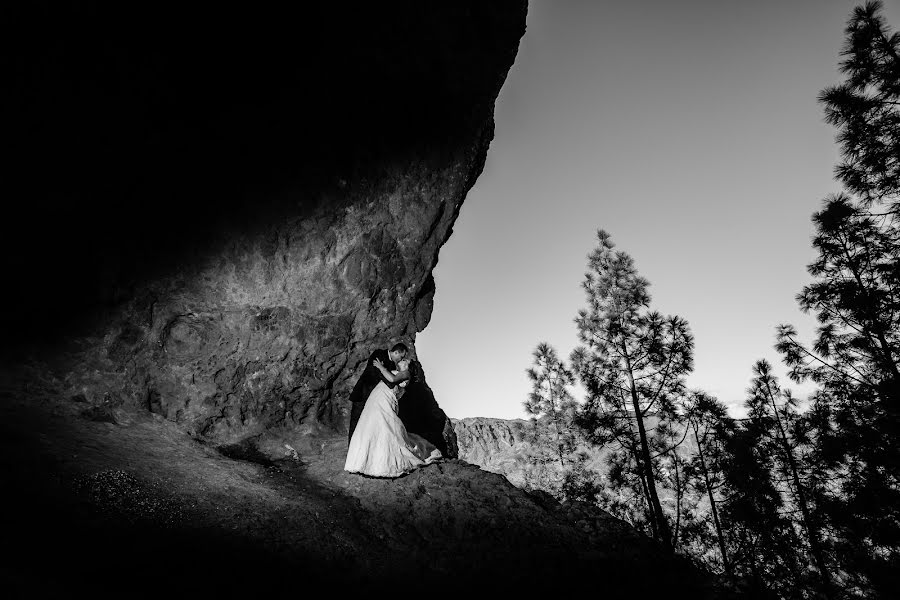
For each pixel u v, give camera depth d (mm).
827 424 10672
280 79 6562
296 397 6750
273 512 4145
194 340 5949
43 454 3545
